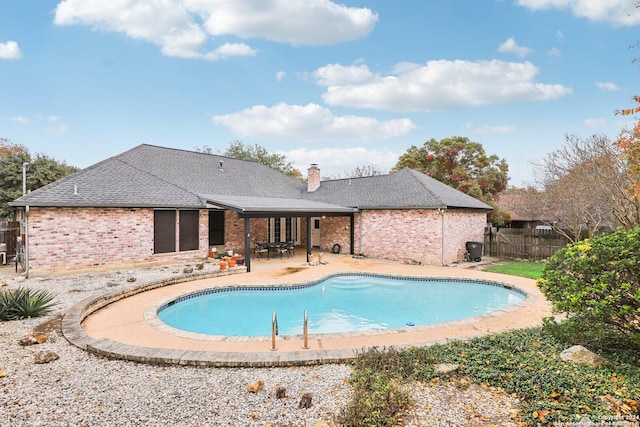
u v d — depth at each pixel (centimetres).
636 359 594
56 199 1437
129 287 1167
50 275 1390
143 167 2106
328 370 596
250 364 608
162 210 1755
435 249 1859
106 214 1563
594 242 628
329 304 1288
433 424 430
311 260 1902
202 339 774
